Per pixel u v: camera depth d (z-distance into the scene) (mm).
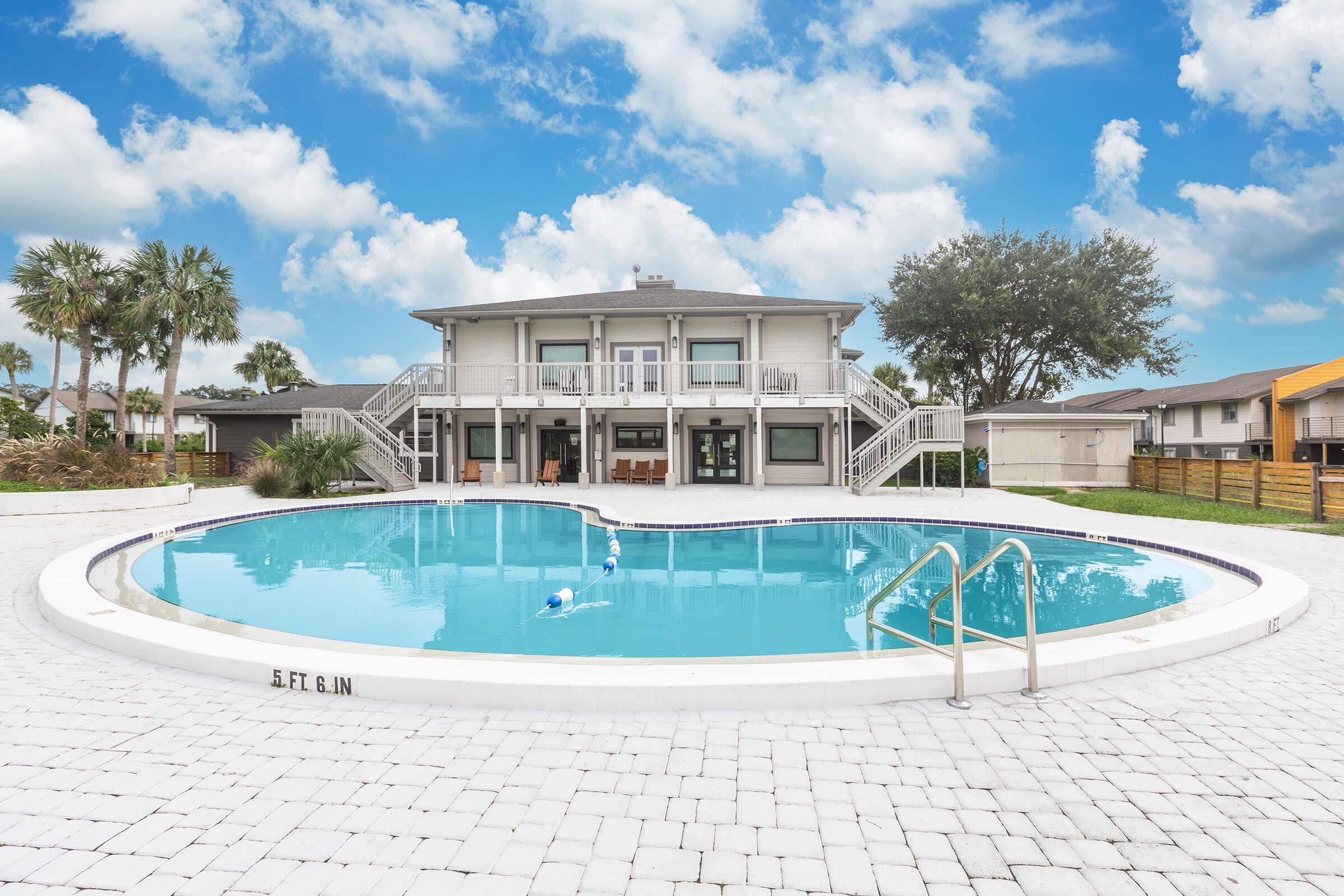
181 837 2277
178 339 20844
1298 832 2318
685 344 20844
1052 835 2305
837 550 9758
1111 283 28969
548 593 7297
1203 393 33812
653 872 2088
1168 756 2922
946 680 3615
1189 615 5449
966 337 30000
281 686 3785
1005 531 11008
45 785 2646
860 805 2500
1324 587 6359
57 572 6465
